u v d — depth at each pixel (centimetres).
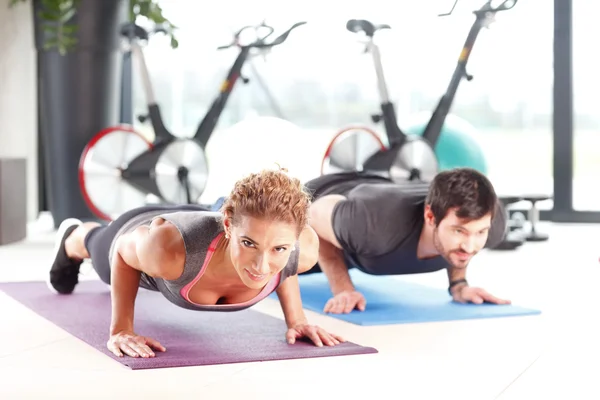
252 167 671
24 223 589
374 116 616
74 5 619
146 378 228
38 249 540
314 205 343
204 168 616
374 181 396
